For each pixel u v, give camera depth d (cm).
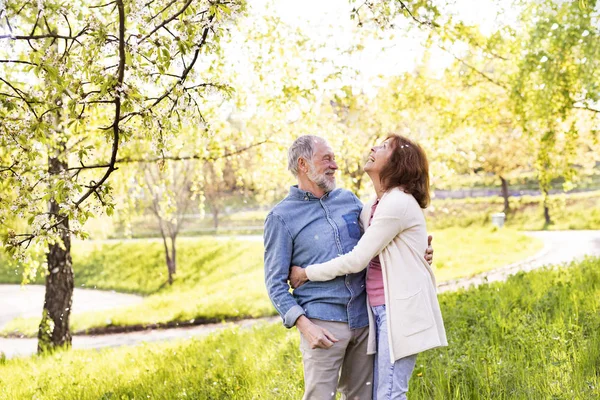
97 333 1581
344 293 333
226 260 2552
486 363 430
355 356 345
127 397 553
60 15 344
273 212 345
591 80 895
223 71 752
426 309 319
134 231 3912
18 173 392
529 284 869
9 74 489
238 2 333
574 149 980
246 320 1494
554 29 911
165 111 345
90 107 365
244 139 1019
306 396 335
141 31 330
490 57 1039
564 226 3125
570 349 468
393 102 1188
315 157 346
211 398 499
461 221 3719
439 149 1174
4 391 685
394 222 319
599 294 686
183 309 1645
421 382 429
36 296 2425
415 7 540
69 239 1104
